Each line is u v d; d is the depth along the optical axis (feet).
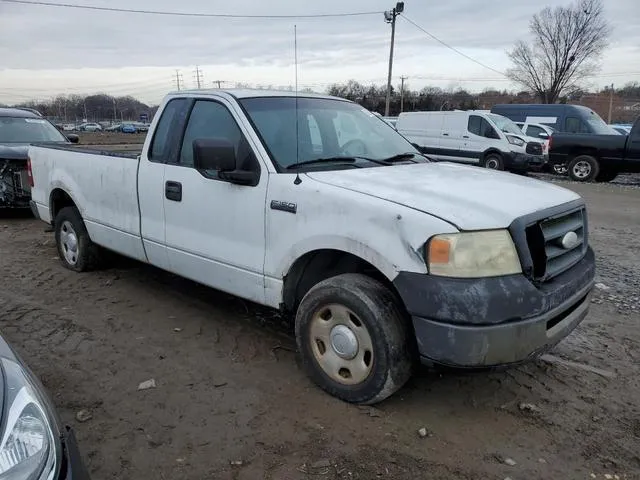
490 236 9.43
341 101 15.72
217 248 13.17
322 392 11.51
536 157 56.13
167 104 14.96
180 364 12.77
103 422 10.46
